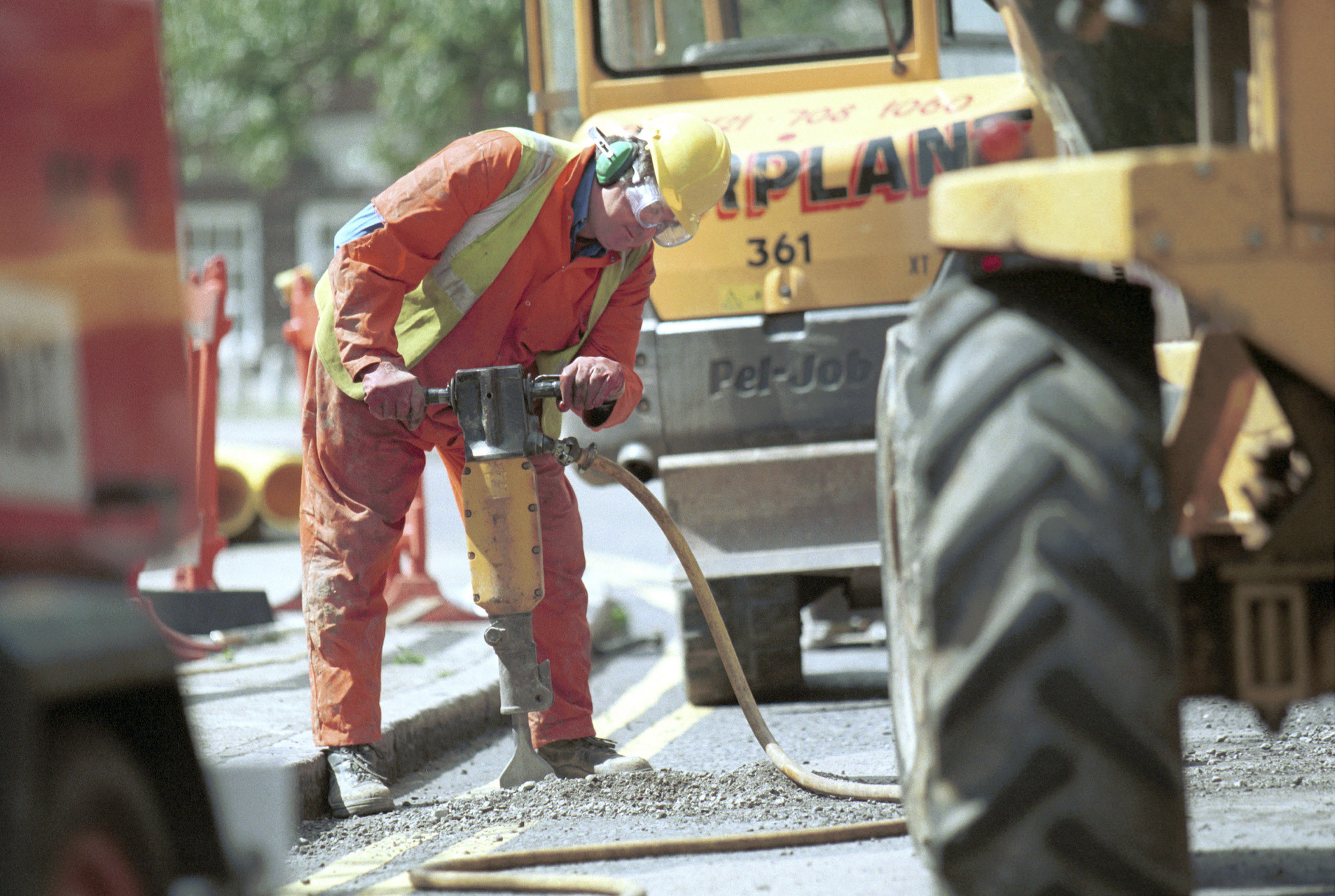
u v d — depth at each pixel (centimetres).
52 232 536
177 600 2086
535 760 1334
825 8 1881
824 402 1680
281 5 9156
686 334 1686
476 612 2366
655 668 2162
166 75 625
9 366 507
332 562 1332
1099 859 640
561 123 1922
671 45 1903
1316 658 707
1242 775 1170
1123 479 654
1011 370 680
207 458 2186
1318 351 629
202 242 11200
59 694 526
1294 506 697
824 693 1816
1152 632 643
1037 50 827
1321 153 628
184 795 604
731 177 1675
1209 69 686
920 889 905
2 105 513
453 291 1298
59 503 539
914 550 691
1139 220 621
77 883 538
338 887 1029
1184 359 871
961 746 652
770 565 1678
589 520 4166
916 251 1669
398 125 8806
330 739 1326
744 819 1155
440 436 1328
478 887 979
